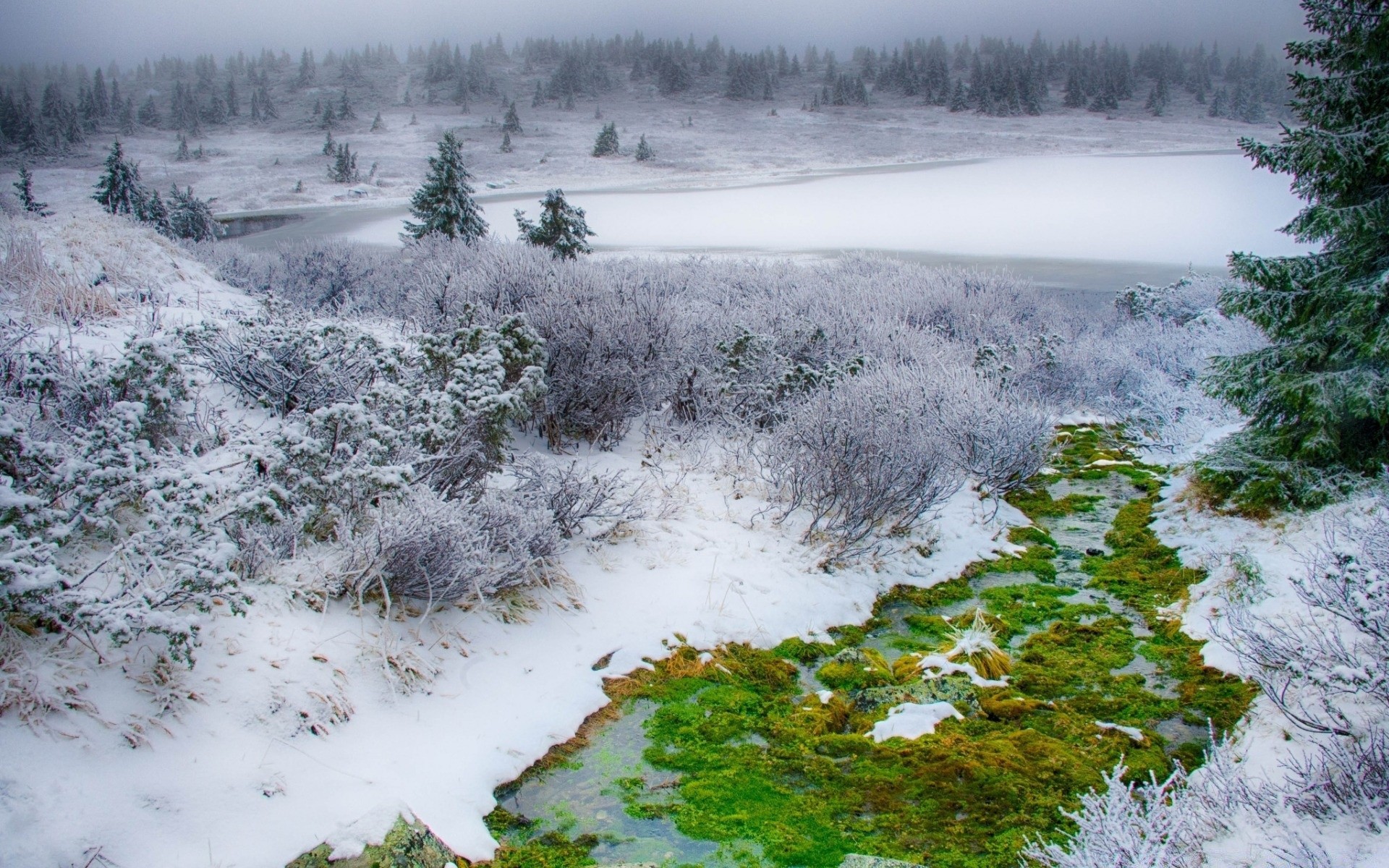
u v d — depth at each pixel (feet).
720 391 28.71
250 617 13.52
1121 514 26.55
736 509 23.45
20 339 18.99
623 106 500.33
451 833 11.46
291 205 240.94
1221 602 18.71
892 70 571.69
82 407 16.67
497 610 16.79
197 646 11.61
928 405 27.76
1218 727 14.58
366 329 30.78
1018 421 27.84
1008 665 17.03
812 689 16.33
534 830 11.95
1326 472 21.93
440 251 52.24
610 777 13.26
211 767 10.96
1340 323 21.26
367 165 310.24
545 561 18.12
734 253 116.26
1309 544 19.16
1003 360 38.04
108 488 12.41
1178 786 12.07
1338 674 12.10
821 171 311.88
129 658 11.70
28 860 8.83
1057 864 10.79
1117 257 119.34
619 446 27.68
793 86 593.83
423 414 18.04
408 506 15.66
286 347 22.15
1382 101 20.86
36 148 326.03
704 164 329.31
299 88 570.05
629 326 27.43
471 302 26.99
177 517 12.44
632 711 15.17
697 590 19.17
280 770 11.40
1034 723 14.93
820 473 22.20
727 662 16.98
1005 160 337.52
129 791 10.12
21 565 10.27
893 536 23.47
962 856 11.39
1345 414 21.54
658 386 28.30
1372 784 10.38
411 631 15.23
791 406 27.14
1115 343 44.32
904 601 20.59
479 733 13.67
